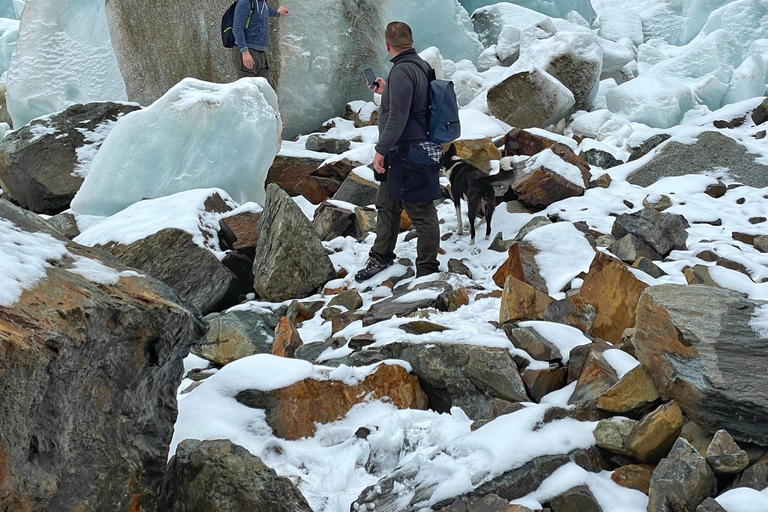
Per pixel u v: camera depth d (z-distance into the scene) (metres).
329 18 10.56
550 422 2.88
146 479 2.31
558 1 15.16
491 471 2.58
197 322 2.52
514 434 2.74
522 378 3.27
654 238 4.91
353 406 3.30
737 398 2.58
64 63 11.67
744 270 4.49
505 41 11.92
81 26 11.71
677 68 11.68
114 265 2.53
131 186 6.83
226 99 6.87
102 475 2.16
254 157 7.02
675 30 16.73
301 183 7.82
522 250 4.75
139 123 6.84
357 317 4.46
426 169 4.79
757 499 2.21
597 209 5.93
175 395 2.53
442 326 3.91
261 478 2.55
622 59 11.55
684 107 10.09
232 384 3.20
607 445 2.79
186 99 6.90
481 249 5.54
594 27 16.61
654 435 2.71
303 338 4.48
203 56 10.71
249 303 5.25
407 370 3.51
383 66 11.13
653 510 2.42
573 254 4.75
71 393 2.07
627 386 2.97
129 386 2.26
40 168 8.20
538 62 10.02
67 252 2.43
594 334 3.82
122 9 10.70
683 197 6.22
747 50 13.52
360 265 5.58
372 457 3.00
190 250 5.46
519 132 7.21
